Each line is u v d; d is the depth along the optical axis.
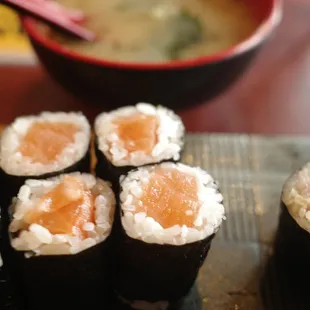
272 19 0.21
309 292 0.17
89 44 0.22
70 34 0.22
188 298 0.17
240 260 0.18
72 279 0.16
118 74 0.20
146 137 0.17
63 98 0.23
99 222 0.16
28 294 0.17
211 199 0.16
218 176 0.20
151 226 0.15
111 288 0.18
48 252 0.15
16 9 0.20
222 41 0.23
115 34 0.23
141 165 0.17
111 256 0.17
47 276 0.16
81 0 0.24
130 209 0.16
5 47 0.25
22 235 0.15
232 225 0.19
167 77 0.20
